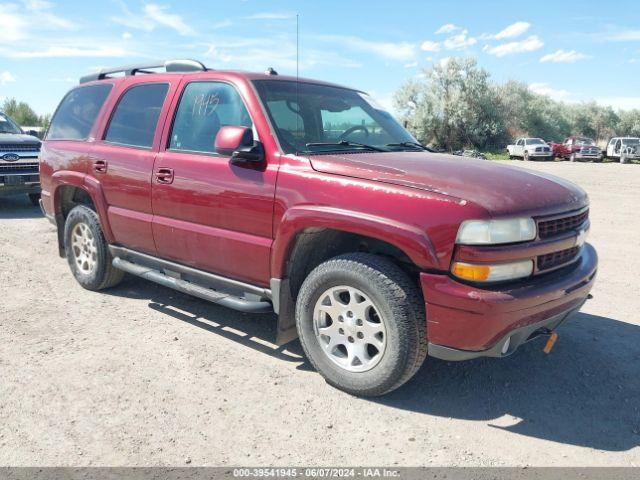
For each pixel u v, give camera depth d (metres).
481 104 44.09
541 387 3.53
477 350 2.95
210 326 4.45
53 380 3.46
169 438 2.88
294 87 4.12
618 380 3.63
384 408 3.24
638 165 30.17
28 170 9.91
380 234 3.05
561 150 37.34
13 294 5.12
